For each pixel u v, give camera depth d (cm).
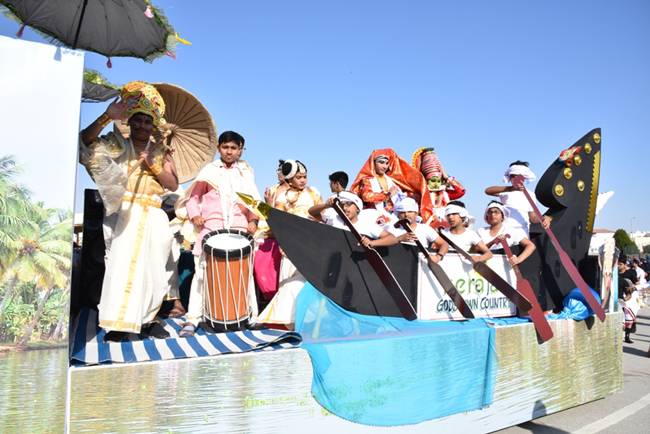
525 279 574
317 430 374
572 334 595
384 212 609
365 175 683
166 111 470
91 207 464
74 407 291
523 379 527
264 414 351
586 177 673
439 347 446
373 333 438
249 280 409
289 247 419
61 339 287
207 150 489
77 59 292
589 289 599
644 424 546
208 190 456
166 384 318
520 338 526
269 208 412
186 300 539
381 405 407
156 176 388
